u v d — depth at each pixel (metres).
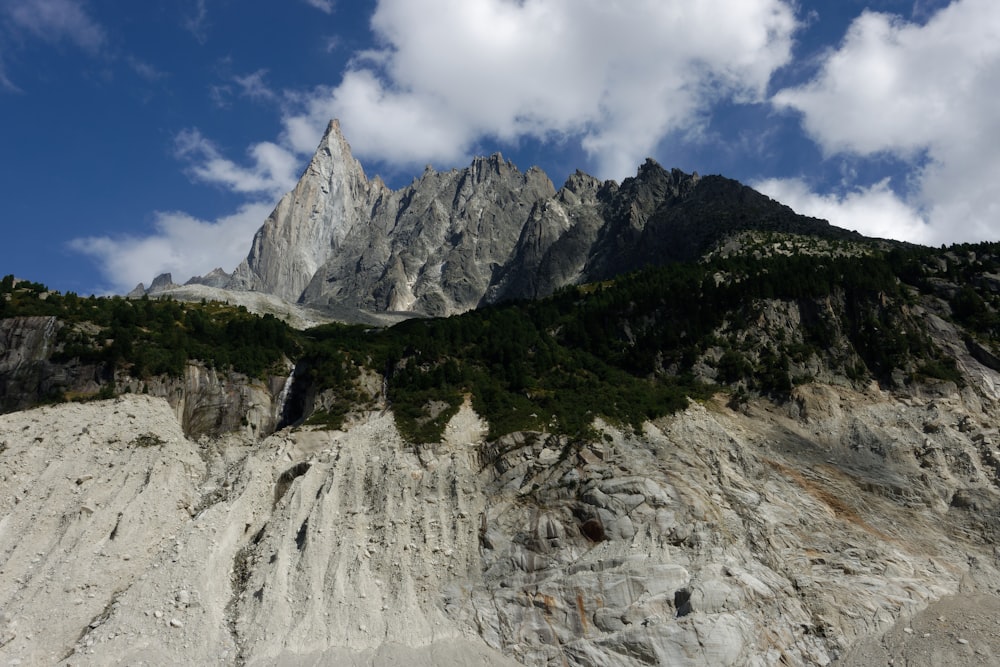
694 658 45.88
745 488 61.00
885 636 48.50
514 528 56.66
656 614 48.56
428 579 53.38
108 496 59.19
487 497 59.75
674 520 55.19
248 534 58.31
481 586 52.97
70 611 49.44
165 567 52.69
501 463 61.78
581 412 66.81
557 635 48.72
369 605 50.59
